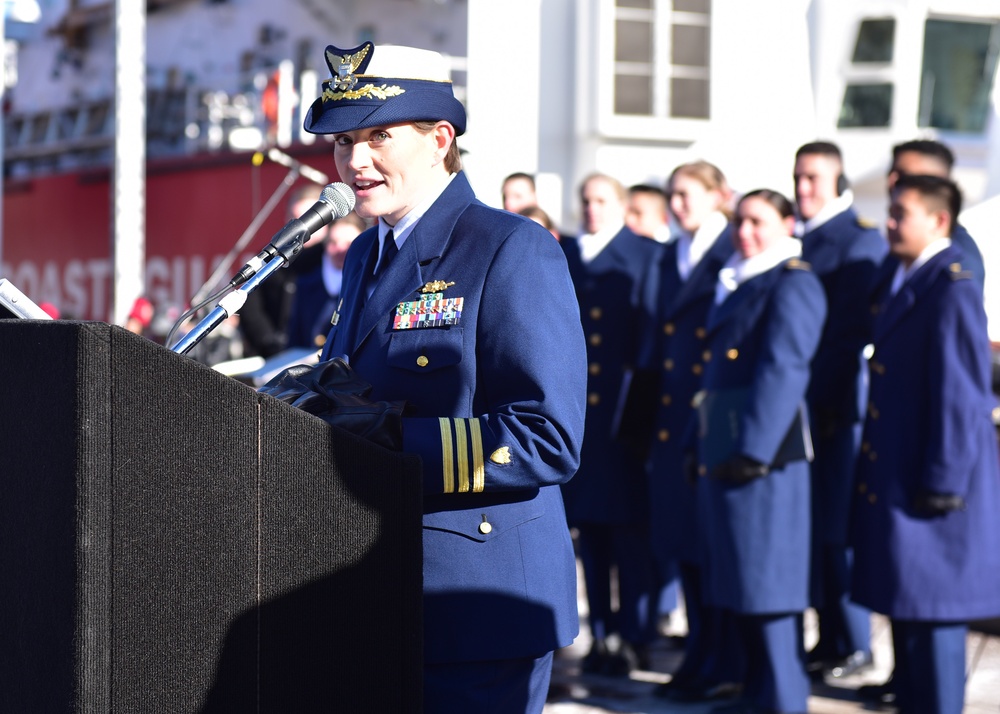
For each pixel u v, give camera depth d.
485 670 5.33
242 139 28.56
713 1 28.95
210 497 4.22
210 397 4.21
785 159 29.09
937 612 9.45
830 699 11.07
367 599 4.65
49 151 41.28
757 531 10.02
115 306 23.50
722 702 10.86
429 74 5.49
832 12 28.86
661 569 13.72
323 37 34.78
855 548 9.93
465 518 5.36
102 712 3.87
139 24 23.48
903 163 11.70
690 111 29.02
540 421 5.19
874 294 10.80
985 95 29.50
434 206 5.58
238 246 25.64
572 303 5.43
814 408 11.38
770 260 10.34
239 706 4.32
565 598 5.56
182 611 4.13
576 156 28.52
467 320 5.34
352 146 5.47
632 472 12.06
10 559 4.05
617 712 10.78
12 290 4.85
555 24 28.31
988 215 15.09
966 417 9.38
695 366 11.55
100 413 3.87
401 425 5.02
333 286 14.31
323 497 4.55
